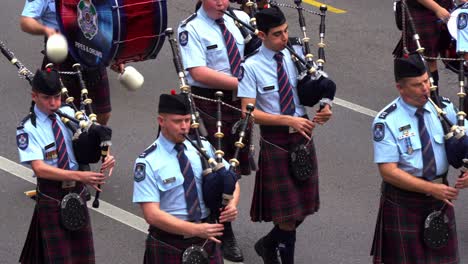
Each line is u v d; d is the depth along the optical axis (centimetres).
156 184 1260
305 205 1563
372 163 1978
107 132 1347
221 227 1251
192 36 1633
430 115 1373
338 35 2681
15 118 2141
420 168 1364
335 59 2525
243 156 1641
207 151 1312
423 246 1390
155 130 2106
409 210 1382
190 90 1481
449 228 1390
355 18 2805
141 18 1634
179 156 1271
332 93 1502
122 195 1830
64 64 1798
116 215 1758
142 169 1258
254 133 2083
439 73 2461
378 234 1419
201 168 1282
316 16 2802
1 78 2353
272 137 1536
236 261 1617
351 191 1862
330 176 1920
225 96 1628
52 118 1392
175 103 1247
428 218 1373
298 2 1625
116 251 1639
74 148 1383
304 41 1572
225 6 1634
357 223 1745
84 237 1420
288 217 1538
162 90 2320
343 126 2148
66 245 1405
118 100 2256
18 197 1806
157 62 2488
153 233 1284
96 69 1781
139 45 1658
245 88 1525
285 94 1525
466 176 1340
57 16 1744
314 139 2080
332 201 1822
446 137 1364
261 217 1573
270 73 1523
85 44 1705
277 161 1537
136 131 2097
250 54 1537
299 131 1503
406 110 1372
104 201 1806
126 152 1998
